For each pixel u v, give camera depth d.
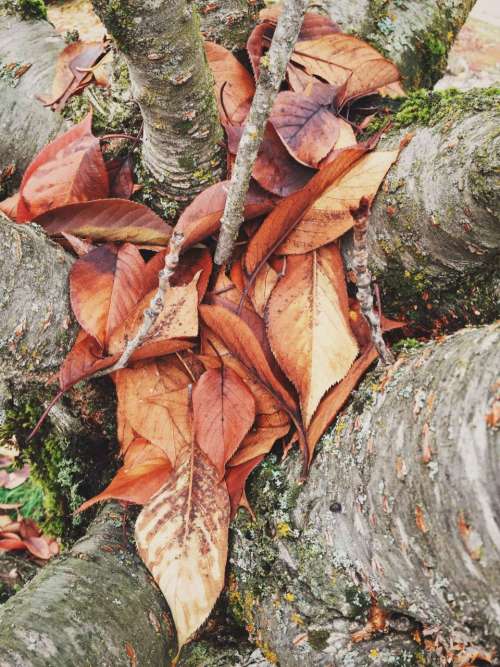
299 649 0.42
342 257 0.47
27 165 0.60
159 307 0.39
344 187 0.44
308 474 0.43
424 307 0.47
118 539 0.46
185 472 0.44
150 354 0.46
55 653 0.38
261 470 0.46
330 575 0.41
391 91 0.57
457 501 0.32
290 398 0.43
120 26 0.41
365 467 0.38
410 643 0.40
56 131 0.57
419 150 0.43
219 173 0.50
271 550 0.44
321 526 0.42
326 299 0.45
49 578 0.43
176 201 0.51
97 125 0.53
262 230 0.45
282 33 0.36
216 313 0.43
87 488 0.57
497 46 1.34
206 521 0.43
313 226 0.45
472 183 0.39
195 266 0.47
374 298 0.47
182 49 0.42
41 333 0.44
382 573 0.38
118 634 0.41
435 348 0.38
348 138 0.48
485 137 0.39
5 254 0.42
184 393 0.46
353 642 0.41
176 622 0.41
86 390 0.51
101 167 0.49
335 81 0.51
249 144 0.40
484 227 0.40
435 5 0.63
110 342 0.45
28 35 0.62
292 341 0.44
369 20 0.60
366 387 0.41
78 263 0.46
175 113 0.45
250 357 0.44
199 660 0.47
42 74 0.60
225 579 0.47
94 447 0.56
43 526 0.61
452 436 0.33
